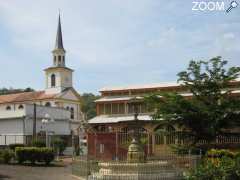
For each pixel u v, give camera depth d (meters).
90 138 41.06
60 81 88.75
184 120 26.34
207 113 25.83
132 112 47.47
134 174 20.17
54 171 27.14
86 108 99.50
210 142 27.98
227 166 15.47
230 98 27.12
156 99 26.80
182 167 21.36
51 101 84.75
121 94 50.62
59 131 60.97
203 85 27.38
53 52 92.75
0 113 56.44
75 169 24.19
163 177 20.14
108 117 48.53
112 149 37.78
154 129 35.69
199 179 15.59
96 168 22.20
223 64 27.91
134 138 24.17
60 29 94.69
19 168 28.84
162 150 35.25
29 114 55.31
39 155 31.92
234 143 31.41
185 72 28.03
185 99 26.56
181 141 31.12
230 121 26.39
